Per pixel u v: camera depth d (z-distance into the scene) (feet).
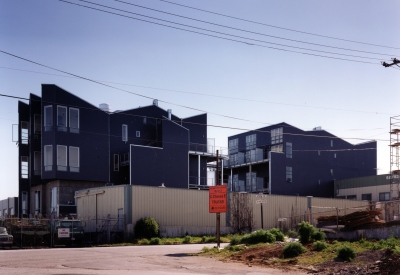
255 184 237.86
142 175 194.08
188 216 144.05
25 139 190.49
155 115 215.51
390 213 108.27
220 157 208.85
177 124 208.74
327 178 244.42
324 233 80.59
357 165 256.93
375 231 77.77
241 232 153.28
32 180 180.34
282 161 232.53
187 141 210.38
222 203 85.71
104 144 185.68
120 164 199.52
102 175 182.91
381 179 215.92
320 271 54.13
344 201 178.50
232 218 153.69
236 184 244.63
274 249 72.23
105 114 187.62
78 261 64.59
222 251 78.43
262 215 147.02
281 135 238.27
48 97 174.81
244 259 67.51
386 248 60.75
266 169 237.66
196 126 225.76
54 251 85.40
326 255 62.85
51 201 177.58
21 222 118.73
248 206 157.28
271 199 161.79
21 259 66.39
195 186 213.05
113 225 132.67
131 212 131.54
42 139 174.40
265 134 250.78
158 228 134.10
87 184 179.93
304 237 78.59
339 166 250.16
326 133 249.55
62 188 173.47
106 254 77.20
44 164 173.06
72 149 176.24
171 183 201.77
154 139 213.66
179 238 133.49
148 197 135.95
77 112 179.63
